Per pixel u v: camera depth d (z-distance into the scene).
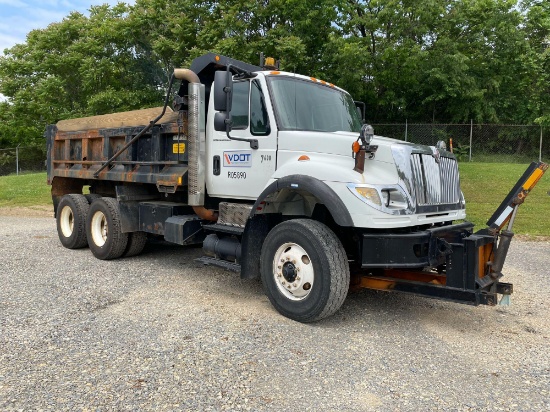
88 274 6.93
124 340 4.43
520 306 5.73
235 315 5.21
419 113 26.81
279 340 4.50
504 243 4.75
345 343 4.48
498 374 3.87
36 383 3.58
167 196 7.15
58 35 30.91
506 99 26.81
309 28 20.94
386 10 22.42
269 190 5.19
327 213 5.36
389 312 5.45
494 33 26.69
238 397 3.43
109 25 26.91
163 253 8.66
